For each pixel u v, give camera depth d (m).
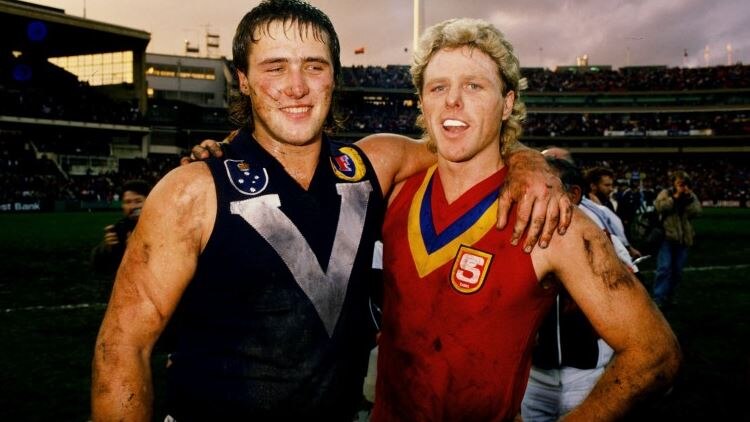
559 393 2.75
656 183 44.72
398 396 1.75
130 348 1.40
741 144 49.66
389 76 59.00
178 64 53.28
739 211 33.31
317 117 1.57
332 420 1.60
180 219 1.42
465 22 1.70
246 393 1.48
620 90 58.25
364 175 1.74
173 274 1.42
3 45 39.59
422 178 1.84
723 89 54.59
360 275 1.64
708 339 5.80
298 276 1.50
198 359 1.51
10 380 4.62
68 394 4.31
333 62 1.65
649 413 3.94
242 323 1.48
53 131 39.75
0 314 7.11
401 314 1.73
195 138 48.78
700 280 9.49
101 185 35.00
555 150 3.36
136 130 41.94
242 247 1.46
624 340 1.48
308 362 1.51
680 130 51.75
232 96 1.78
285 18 1.55
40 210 31.58
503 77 1.72
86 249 14.23
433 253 1.68
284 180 1.54
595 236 1.53
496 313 1.59
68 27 38.06
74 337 5.99
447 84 1.68
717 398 4.20
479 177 1.71
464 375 1.63
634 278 1.53
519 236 1.54
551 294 1.64
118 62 46.97
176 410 1.56
